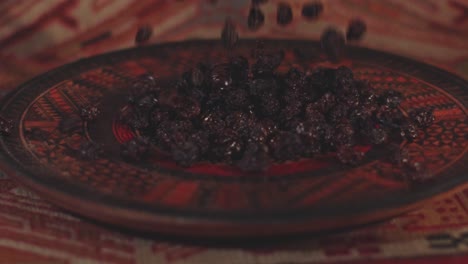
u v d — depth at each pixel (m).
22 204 0.54
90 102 0.58
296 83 0.56
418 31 0.77
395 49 0.78
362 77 0.61
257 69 0.57
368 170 0.52
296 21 0.78
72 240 0.52
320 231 0.49
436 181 0.51
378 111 0.56
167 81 0.61
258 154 0.52
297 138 0.53
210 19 0.79
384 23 0.78
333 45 0.54
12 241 0.51
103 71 0.62
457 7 0.76
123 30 0.77
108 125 0.56
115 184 0.50
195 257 0.51
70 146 0.54
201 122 0.55
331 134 0.54
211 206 0.49
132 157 0.53
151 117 0.56
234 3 0.79
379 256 0.51
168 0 0.78
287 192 0.50
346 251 0.51
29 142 0.54
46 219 0.53
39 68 0.74
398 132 0.55
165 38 0.79
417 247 0.51
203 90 0.56
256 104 0.55
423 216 0.53
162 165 0.52
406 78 0.61
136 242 0.52
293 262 0.50
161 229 0.48
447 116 0.57
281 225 0.48
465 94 0.59
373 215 0.48
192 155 0.52
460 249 0.51
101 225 0.51
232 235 0.48
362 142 0.55
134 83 0.59
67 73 0.62
